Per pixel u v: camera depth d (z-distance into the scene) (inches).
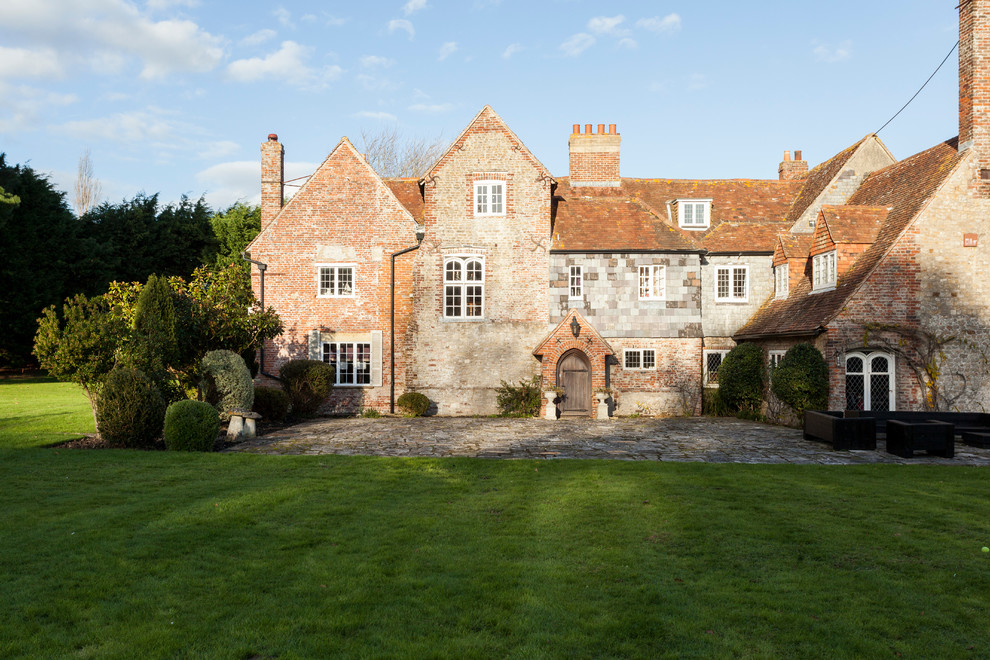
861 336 776.9
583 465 502.3
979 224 792.9
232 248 1895.9
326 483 427.8
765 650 204.5
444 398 952.9
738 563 282.5
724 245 1007.6
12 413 845.2
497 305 957.8
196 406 569.0
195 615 224.2
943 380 779.4
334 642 205.5
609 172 1082.7
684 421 877.8
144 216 1962.4
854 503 386.0
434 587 250.4
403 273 970.7
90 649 199.5
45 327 602.2
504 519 345.7
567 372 936.9
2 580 252.8
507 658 197.8
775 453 587.5
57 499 374.6
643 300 963.3
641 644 207.5
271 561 277.7
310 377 887.1
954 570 275.6
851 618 228.4
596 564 279.4
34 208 1729.8
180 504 367.6
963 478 463.5
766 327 912.3
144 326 654.5
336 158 977.5
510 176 963.3
